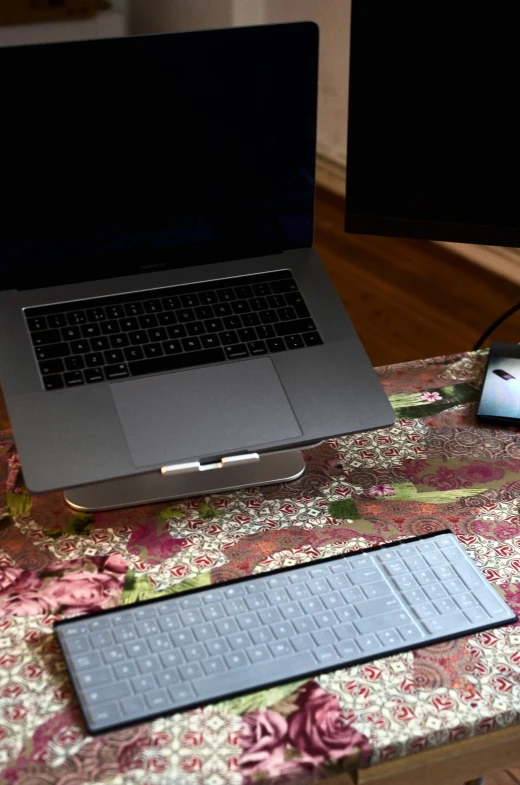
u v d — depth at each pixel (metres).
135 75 0.94
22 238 0.98
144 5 3.19
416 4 0.96
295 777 0.71
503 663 0.79
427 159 1.04
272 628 0.80
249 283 1.04
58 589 0.85
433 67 0.99
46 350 0.96
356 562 0.87
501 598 0.84
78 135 0.95
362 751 0.72
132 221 1.01
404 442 1.04
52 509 0.94
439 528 0.93
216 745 0.72
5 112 0.92
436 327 2.40
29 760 0.71
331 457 1.02
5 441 1.03
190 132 0.97
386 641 0.80
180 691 0.75
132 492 0.95
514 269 2.56
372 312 2.46
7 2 3.05
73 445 0.91
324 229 2.79
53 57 0.91
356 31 0.98
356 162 1.05
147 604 0.82
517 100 0.99
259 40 0.95
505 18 0.95
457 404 1.09
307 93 0.98
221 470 0.99
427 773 0.76
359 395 0.98
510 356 1.15
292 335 1.01
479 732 0.75
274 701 0.75
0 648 0.79
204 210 1.02
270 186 1.02
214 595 0.83
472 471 1.00
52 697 0.75
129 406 0.94
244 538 0.91
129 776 0.70
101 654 0.77
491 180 1.04
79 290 1.01
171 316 1.00
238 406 0.96
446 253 2.67
